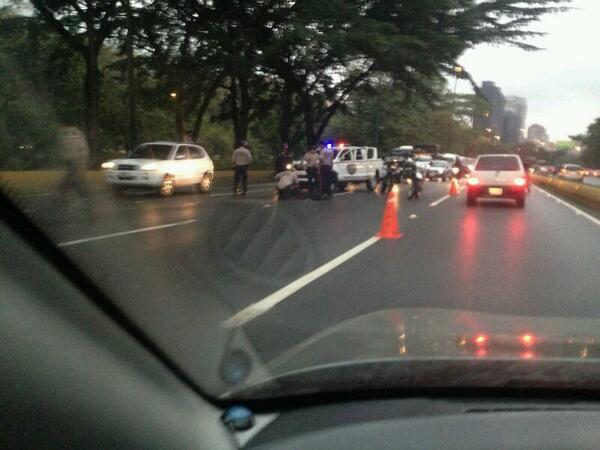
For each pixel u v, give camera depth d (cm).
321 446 279
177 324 512
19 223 327
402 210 2253
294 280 981
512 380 307
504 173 2445
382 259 1185
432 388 311
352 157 3200
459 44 3556
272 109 4231
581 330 419
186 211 1883
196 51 2898
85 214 629
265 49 2973
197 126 3644
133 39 2594
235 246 1293
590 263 1181
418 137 7850
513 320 456
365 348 360
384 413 299
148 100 3322
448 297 878
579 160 12750
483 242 1444
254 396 311
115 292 365
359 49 3173
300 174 2730
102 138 3416
